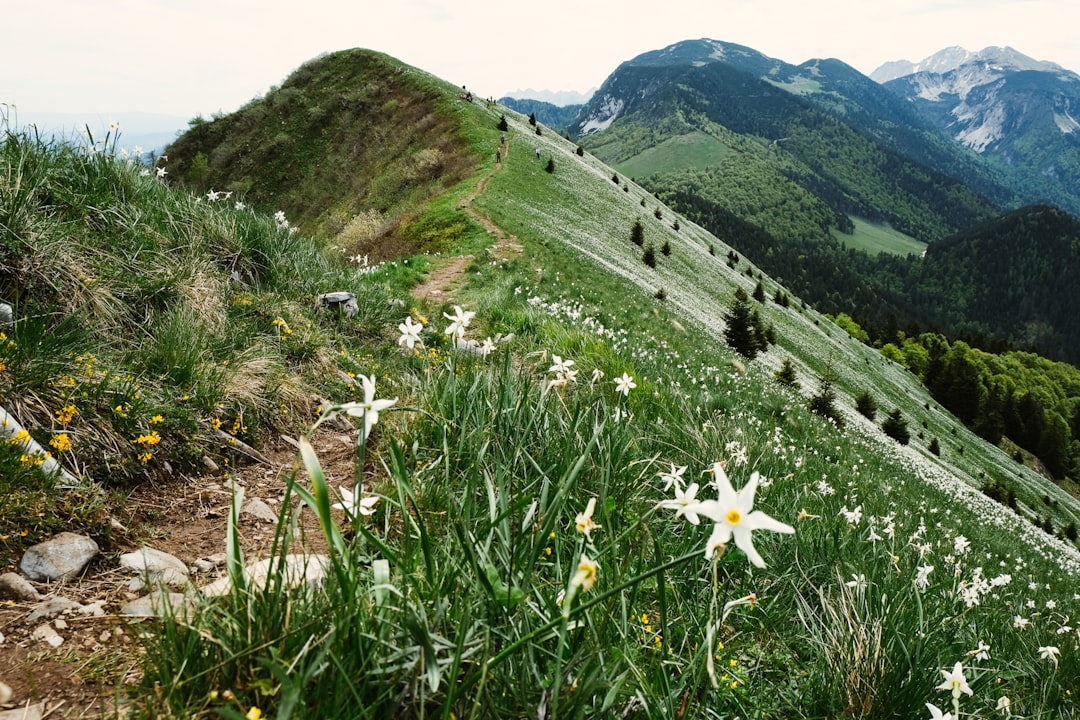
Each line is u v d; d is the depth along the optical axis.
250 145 73.69
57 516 2.89
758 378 23.83
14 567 2.59
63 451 3.35
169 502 3.50
